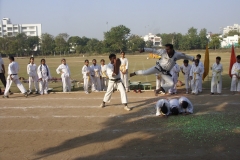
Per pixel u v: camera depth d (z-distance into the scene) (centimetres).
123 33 8262
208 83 1753
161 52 859
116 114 989
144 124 855
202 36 8512
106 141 715
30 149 675
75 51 9156
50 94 1448
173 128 805
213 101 1168
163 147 663
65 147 682
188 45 8531
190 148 652
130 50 8550
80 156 623
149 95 1347
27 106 1153
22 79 1945
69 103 1198
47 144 705
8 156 635
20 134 789
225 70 2519
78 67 3275
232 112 971
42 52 8800
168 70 871
